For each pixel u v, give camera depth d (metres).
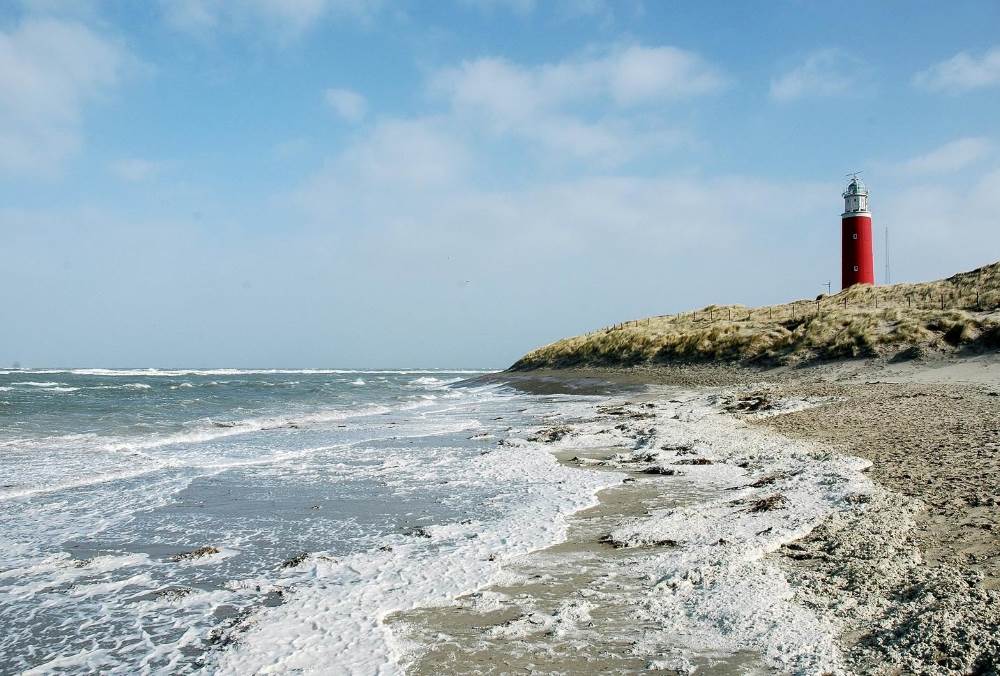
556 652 5.70
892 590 6.43
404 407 36.03
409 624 6.39
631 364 49.38
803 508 9.48
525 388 49.03
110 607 7.14
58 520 10.72
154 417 28.09
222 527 10.24
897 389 24.41
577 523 9.95
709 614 6.25
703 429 18.42
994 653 4.94
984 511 8.33
